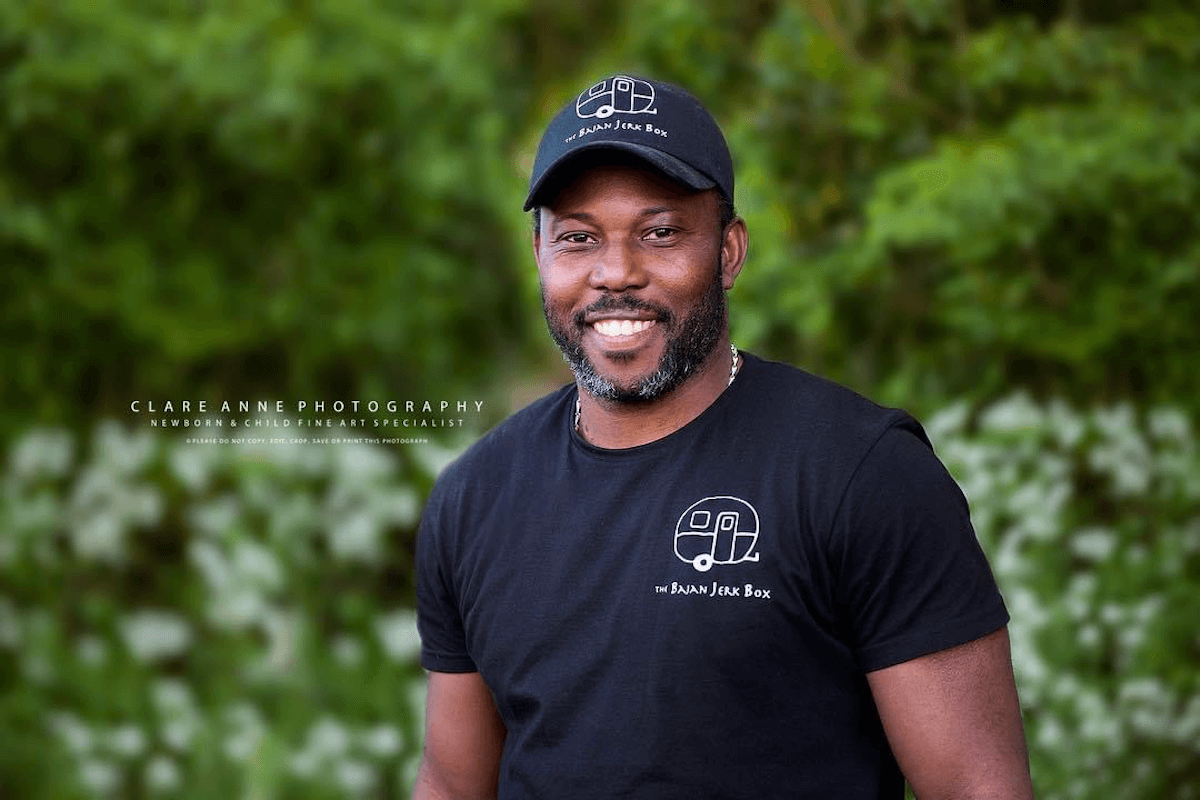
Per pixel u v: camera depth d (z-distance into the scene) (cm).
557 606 306
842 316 844
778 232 812
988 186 809
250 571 650
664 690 291
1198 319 846
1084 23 916
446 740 355
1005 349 845
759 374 317
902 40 882
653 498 305
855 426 299
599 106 311
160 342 790
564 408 333
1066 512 768
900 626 289
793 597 290
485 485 330
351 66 802
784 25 868
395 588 724
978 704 290
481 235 842
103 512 683
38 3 774
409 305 817
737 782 289
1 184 773
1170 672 740
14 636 679
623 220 306
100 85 777
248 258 811
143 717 676
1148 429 826
